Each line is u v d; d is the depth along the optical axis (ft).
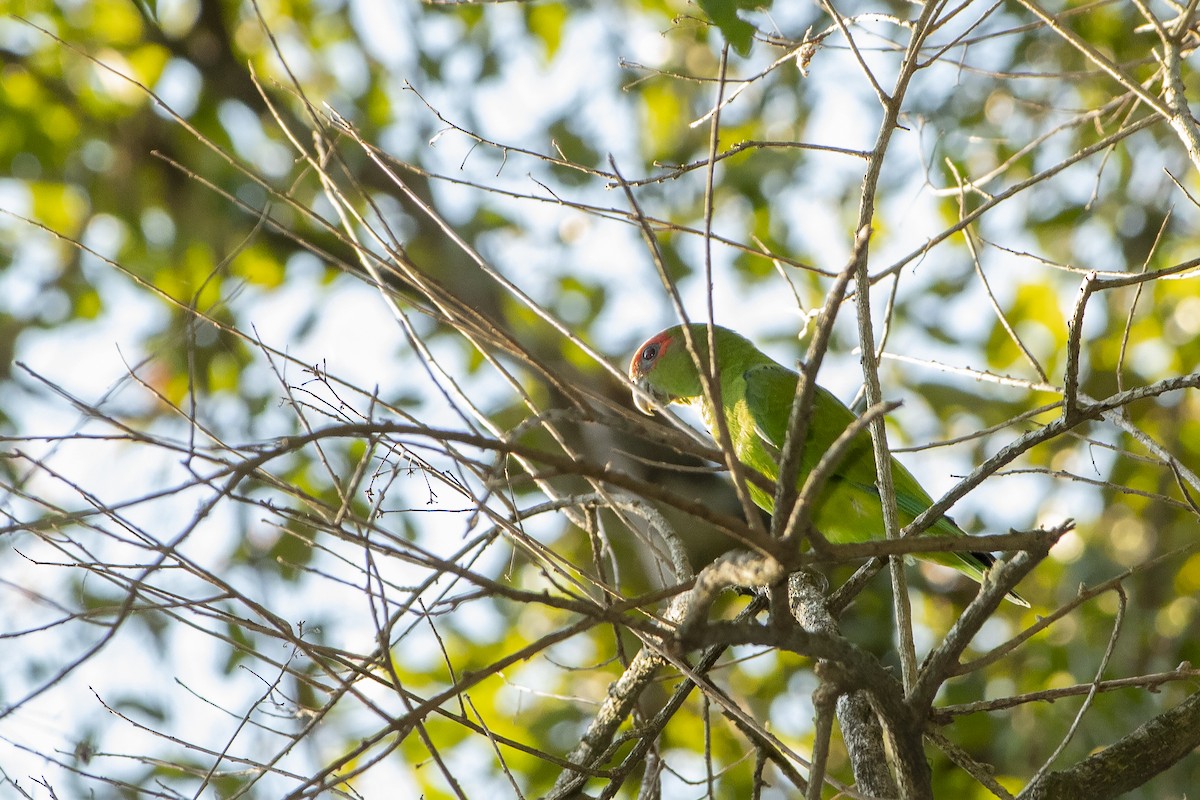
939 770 36.65
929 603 41.06
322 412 16.58
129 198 52.90
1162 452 19.15
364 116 49.65
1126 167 42.04
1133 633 35.83
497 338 16.29
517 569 40.19
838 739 38.45
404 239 46.03
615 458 38.86
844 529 32.83
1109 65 19.35
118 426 13.34
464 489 16.87
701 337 35.81
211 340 43.47
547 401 43.29
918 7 31.01
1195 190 41.34
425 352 16.92
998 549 14.51
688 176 48.16
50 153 54.75
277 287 50.57
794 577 23.21
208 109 54.29
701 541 37.73
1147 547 39.99
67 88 54.80
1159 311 43.47
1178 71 20.11
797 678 40.60
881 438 19.75
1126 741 18.79
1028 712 36.22
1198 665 35.22
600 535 23.13
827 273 19.40
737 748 38.88
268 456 11.96
